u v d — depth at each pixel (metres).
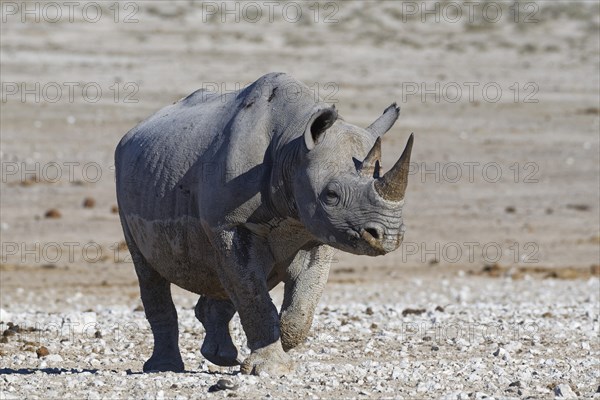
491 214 111.25
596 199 118.56
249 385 39.09
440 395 39.03
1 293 77.81
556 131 150.00
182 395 37.84
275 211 41.00
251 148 41.03
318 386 39.41
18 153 126.06
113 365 48.75
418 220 107.94
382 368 45.00
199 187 42.12
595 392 41.00
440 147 137.88
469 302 71.69
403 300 73.38
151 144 45.16
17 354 50.72
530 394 40.00
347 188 38.41
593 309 66.00
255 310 41.16
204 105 45.12
